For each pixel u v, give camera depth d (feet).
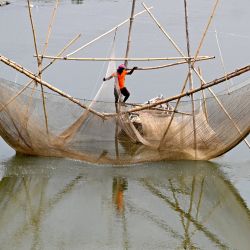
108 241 56.44
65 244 55.83
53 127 72.54
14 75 111.34
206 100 72.13
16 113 71.41
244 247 56.29
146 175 71.87
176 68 116.57
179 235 58.34
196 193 67.62
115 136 72.69
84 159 74.59
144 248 55.26
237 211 64.34
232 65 117.60
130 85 105.81
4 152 78.07
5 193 67.21
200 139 73.20
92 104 71.31
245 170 73.15
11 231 58.85
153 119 73.82
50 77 110.52
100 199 65.72
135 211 63.16
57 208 63.87
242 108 70.18
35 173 71.51
